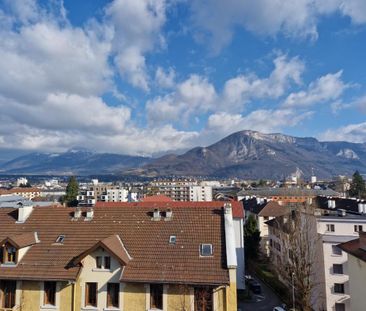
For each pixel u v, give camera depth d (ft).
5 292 98.02
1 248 101.71
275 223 229.25
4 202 288.71
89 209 118.62
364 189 539.70
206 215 113.60
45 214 121.29
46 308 94.63
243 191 626.64
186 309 90.38
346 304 154.20
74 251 103.40
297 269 141.90
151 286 93.71
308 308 137.90
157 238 106.32
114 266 95.76
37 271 96.63
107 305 94.22
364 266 93.20
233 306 90.58
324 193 531.91
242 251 178.70
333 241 158.92
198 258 97.60
